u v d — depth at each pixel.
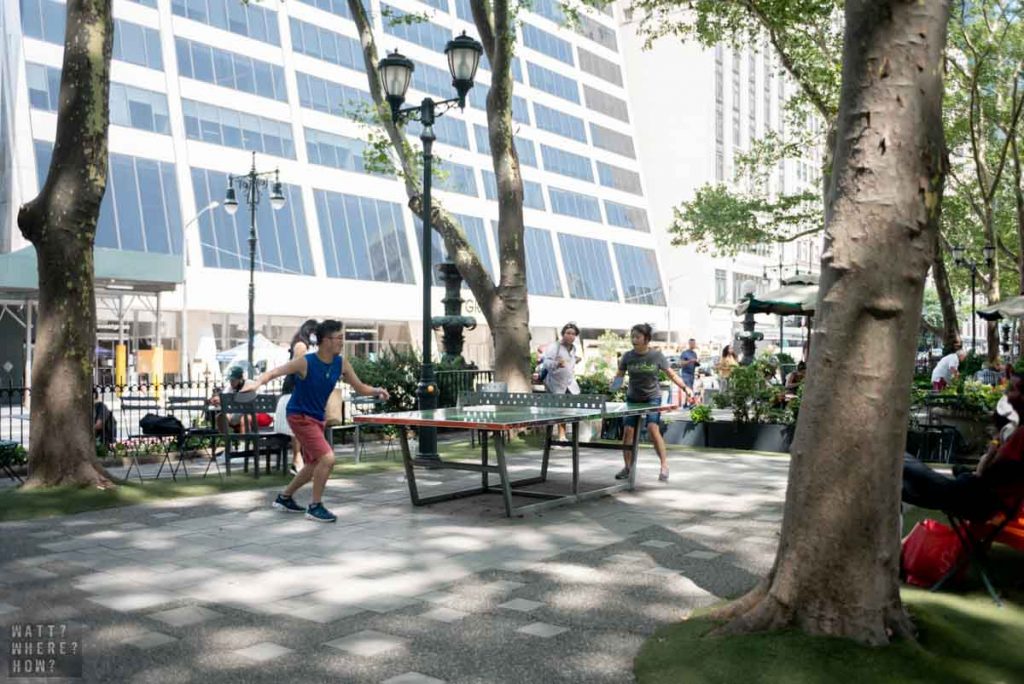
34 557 6.49
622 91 79.56
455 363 17.25
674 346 42.84
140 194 38.62
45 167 35.09
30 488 9.13
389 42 54.00
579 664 4.29
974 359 27.97
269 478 10.61
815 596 4.39
